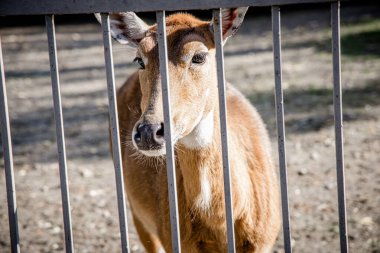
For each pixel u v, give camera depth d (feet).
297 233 23.17
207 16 82.89
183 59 14.38
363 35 62.28
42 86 54.08
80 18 98.32
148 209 18.20
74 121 42.04
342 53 55.21
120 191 13.05
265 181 16.92
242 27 80.59
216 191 15.12
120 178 13.00
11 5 12.64
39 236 24.41
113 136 12.89
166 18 15.81
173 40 14.61
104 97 48.75
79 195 28.58
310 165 30.35
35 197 28.68
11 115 44.47
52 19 12.69
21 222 25.80
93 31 84.84
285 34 70.69
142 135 13.07
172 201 12.95
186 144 14.98
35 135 39.11
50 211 26.94
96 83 54.19
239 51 63.57
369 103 39.65
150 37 14.73
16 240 13.62
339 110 12.61
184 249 15.90
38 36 83.05
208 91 15.05
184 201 15.69
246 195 15.38
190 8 12.25
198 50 14.56
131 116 20.89
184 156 15.12
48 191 29.45
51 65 12.79
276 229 17.25
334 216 24.52
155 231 18.03
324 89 44.39
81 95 49.85
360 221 23.57
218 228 15.34
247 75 51.52
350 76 46.88
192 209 15.28
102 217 26.14
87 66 62.08
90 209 26.99
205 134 14.90
